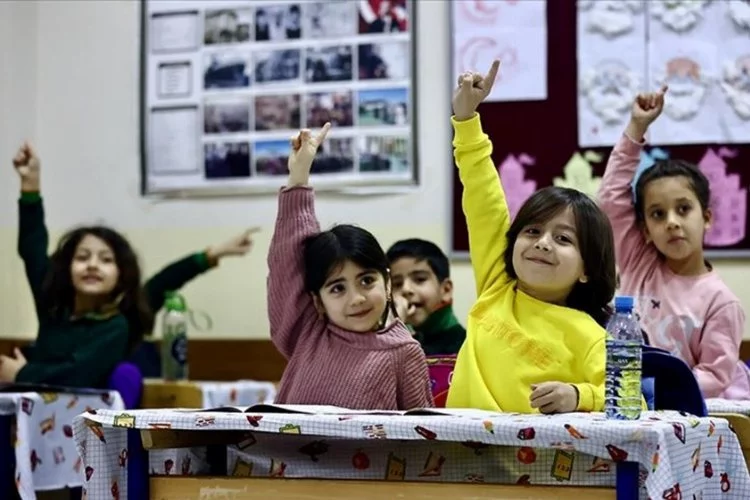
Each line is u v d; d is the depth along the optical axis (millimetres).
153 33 4652
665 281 3238
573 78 4176
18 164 4004
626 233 3289
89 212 4680
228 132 4559
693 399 2252
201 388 3820
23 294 4602
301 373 2465
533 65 4211
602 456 1765
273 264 2553
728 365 3062
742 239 4020
